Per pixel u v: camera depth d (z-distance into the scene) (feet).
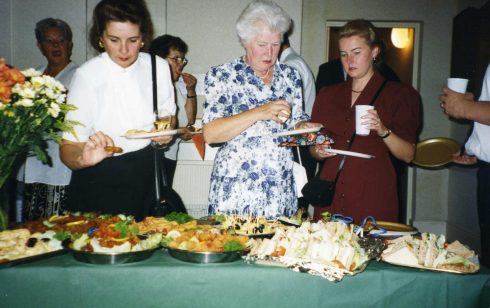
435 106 17.48
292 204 7.24
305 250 5.36
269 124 6.86
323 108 8.68
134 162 7.47
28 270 4.97
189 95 13.85
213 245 5.40
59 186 9.93
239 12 16.61
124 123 7.41
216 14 16.61
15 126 5.69
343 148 8.29
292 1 16.44
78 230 6.08
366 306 5.17
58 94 5.92
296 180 7.42
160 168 7.80
